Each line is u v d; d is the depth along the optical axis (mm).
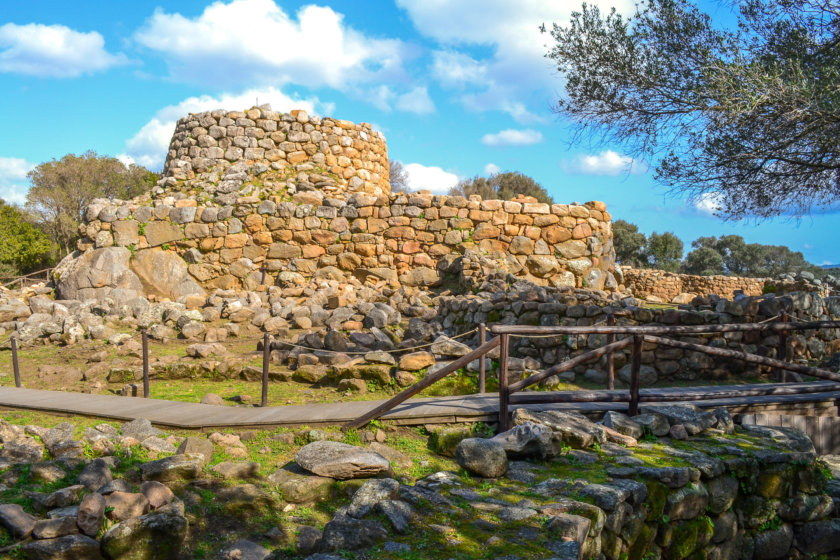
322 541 3898
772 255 50156
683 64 9312
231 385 8977
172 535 3979
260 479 5203
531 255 15852
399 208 16375
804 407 7270
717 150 9227
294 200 17031
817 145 8875
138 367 9531
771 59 8727
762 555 5996
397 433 6457
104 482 4645
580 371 9180
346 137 19859
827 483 6590
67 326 12039
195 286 16406
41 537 3822
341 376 8508
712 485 5582
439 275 15797
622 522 4680
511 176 36875
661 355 9031
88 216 17062
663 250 45188
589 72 9891
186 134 19391
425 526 4152
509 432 5637
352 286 15734
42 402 7535
